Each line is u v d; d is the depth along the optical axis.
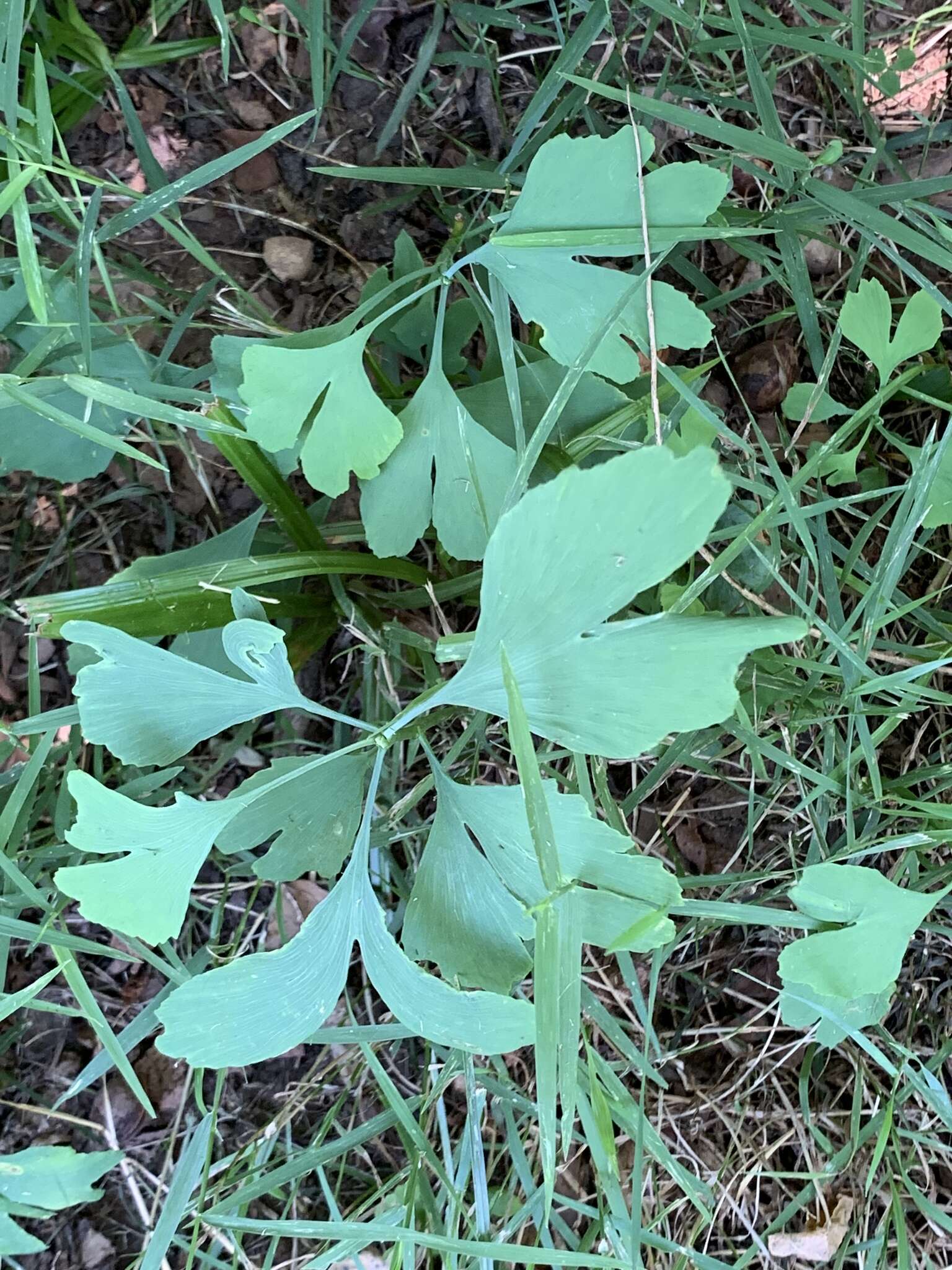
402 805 0.38
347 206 0.42
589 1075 0.32
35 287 0.33
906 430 0.44
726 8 0.42
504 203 0.39
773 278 0.40
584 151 0.31
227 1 0.41
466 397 0.36
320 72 0.37
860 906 0.31
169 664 0.29
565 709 0.27
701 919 0.40
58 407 0.36
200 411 0.36
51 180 0.40
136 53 0.40
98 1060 0.36
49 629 0.33
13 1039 0.39
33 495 0.40
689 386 0.37
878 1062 0.37
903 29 0.44
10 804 0.34
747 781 0.42
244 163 0.41
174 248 0.41
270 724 0.41
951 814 0.35
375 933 0.31
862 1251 0.40
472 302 0.37
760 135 0.35
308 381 0.32
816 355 0.39
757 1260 0.42
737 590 0.38
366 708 0.40
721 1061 0.43
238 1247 0.37
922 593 0.43
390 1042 0.41
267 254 0.41
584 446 0.36
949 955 0.42
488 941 0.31
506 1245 0.32
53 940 0.33
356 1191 0.41
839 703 0.38
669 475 0.24
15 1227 0.31
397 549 0.34
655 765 0.40
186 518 0.41
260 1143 0.39
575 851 0.29
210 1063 0.30
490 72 0.41
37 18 0.38
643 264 0.39
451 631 0.41
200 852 0.30
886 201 0.38
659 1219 0.38
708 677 0.25
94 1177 0.31
